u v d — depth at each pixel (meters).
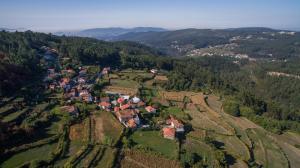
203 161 108.69
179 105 166.88
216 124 145.88
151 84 199.50
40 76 182.75
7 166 92.06
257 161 119.44
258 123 156.38
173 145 116.00
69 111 132.62
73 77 194.00
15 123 119.69
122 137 116.50
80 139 111.88
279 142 140.12
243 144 128.50
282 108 185.88
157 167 100.19
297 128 153.00
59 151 101.25
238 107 165.00
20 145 104.00
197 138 126.00
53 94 158.50
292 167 119.88
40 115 129.25
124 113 135.62
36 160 93.62
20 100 139.88
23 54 199.12
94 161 98.06
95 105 148.38
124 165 99.25
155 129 129.12
